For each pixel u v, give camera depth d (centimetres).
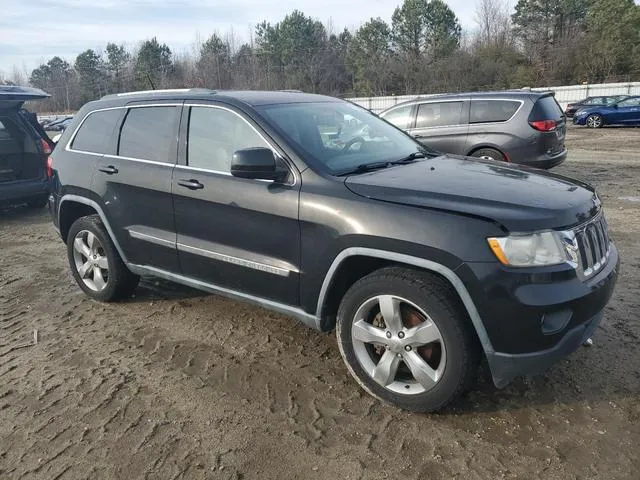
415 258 301
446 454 288
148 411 333
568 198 318
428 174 352
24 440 311
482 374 359
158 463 288
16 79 9169
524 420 312
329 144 386
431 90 5672
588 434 299
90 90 8025
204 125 407
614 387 340
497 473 273
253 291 381
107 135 475
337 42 7519
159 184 419
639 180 1063
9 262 650
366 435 305
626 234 673
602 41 5109
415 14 6231
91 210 509
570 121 2923
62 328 454
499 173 361
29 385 367
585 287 296
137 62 7338
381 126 458
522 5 6078
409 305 314
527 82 5338
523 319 284
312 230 337
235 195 373
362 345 334
